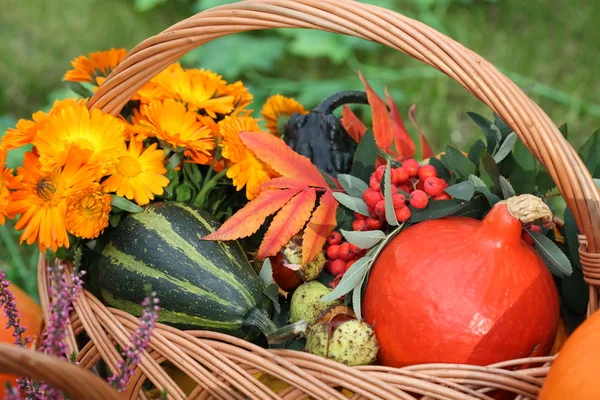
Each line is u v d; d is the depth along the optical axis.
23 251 1.99
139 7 2.94
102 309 1.07
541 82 2.64
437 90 2.57
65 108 1.12
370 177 1.14
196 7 2.92
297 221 1.11
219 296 1.05
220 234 1.08
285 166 1.14
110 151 1.09
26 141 1.10
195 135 1.16
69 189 1.06
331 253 1.15
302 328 0.94
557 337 1.11
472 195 1.07
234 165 1.14
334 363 0.92
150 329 0.83
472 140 2.41
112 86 1.11
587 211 0.94
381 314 1.00
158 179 1.12
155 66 1.09
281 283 1.19
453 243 0.99
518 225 0.97
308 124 1.27
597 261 0.95
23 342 0.96
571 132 2.42
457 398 0.89
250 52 2.62
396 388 0.90
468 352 0.95
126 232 1.10
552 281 1.01
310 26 1.03
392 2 2.94
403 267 0.99
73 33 2.98
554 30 2.87
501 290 0.95
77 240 1.14
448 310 0.95
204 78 1.25
